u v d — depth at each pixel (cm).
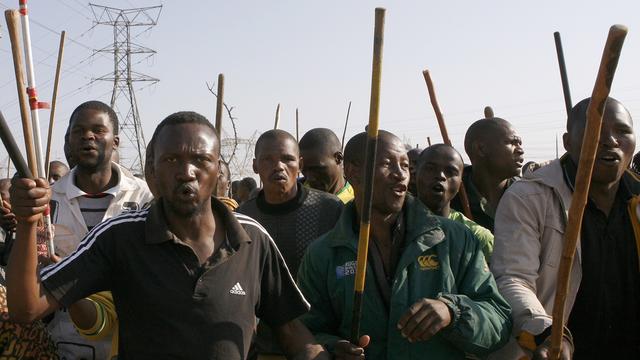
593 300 331
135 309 258
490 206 500
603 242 332
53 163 795
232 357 258
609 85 240
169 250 260
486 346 295
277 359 388
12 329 312
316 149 536
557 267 336
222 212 276
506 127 497
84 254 258
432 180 431
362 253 278
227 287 261
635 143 325
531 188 340
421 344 306
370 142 267
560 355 283
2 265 448
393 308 307
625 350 335
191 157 259
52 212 427
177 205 259
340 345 283
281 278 289
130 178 457
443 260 316
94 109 438
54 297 246
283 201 440
